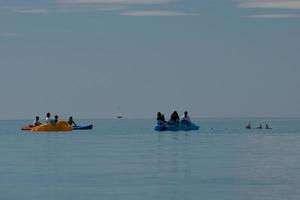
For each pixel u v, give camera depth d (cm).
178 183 7388
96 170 8831
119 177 7994
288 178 7775
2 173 8531
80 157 10981
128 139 16875
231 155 11169
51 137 18212
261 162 9850
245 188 6956
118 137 18200
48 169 9012
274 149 12694
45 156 11250
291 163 9688
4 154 11769
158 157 10794
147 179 7781
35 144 14825
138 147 13375
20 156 11281
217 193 6631
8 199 6394
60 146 13988
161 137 17725
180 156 10981
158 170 8762
